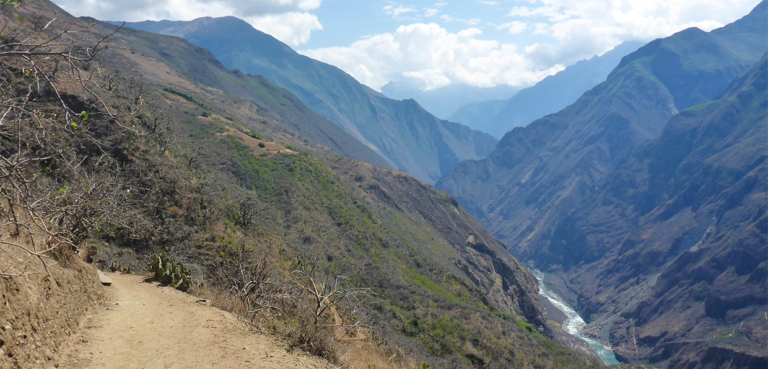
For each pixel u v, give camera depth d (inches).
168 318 281.1
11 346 162.9
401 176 4650.6
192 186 1258.6
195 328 265.9
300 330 280.1
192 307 325.1
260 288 347.9
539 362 1600.6
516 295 4375.0
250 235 1280.8
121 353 206.7
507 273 4451.3
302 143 5797.2
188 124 2748.5
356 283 1567.4
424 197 4574.3
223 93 6092.5
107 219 292.0
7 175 135.3
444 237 4202.8
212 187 1422.2
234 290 385.7
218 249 964.0
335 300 324.5
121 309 287.9
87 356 196.7
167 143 1476.4
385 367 311.0
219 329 270.4
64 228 259.1
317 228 2080.5
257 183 2381.9
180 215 1069.8
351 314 403.2
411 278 2041.1
